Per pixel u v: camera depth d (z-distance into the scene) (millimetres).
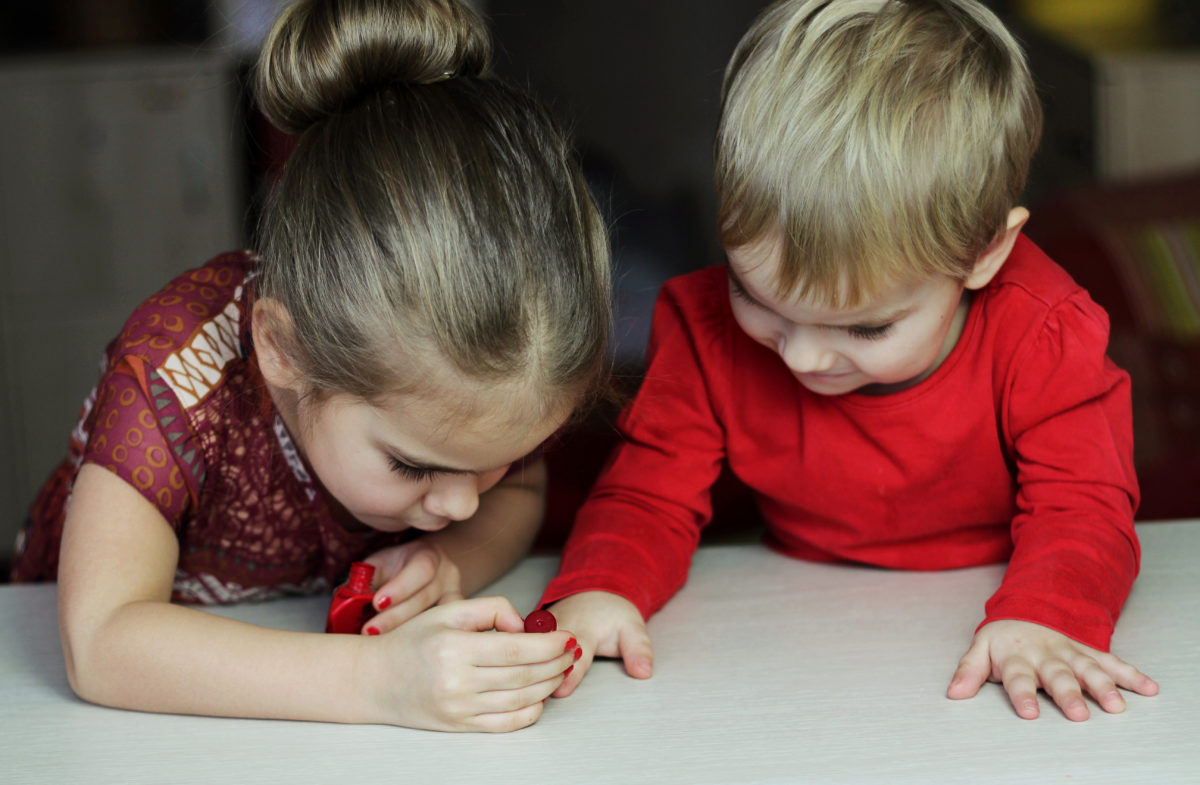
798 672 835
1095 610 848
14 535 2639
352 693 785
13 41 2602
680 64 3270
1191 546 1030
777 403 1039
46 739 777
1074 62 2654
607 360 861
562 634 791
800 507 1062
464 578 1025
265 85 860
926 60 869
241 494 993
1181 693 786
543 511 1186
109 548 868
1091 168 2594
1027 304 965
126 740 775
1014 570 906
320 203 797
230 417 943
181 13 2658
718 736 752
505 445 810
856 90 847
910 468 1007
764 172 846
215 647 807
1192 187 2170
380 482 834
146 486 893
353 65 827
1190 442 1923
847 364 908
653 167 3283
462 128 787
